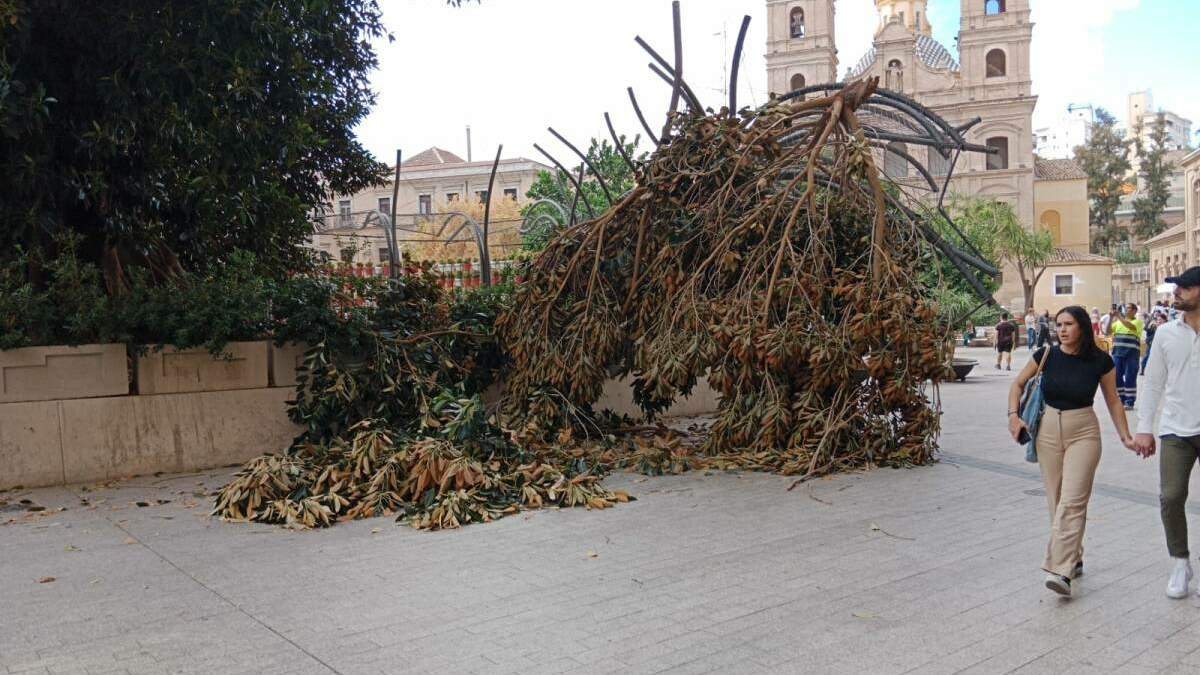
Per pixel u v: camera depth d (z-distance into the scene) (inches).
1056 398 195.6
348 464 302.5
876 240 331.3
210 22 325.7
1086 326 193.2
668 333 350.0
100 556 232.5
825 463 338.0
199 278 453.7
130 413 340.2
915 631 172.6
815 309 328.5
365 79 543.2
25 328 321.4
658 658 160.9
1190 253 2137.1
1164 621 177.0
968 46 2057.1
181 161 405.4
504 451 313.9
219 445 358.9
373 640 170.9
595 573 213.0
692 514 273.0
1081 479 190.4
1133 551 227.1
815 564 218.2
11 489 316.8
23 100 300.7
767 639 169.3
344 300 389.4
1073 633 170.9
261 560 227.8
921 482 318.3
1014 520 261.3
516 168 2265.0
